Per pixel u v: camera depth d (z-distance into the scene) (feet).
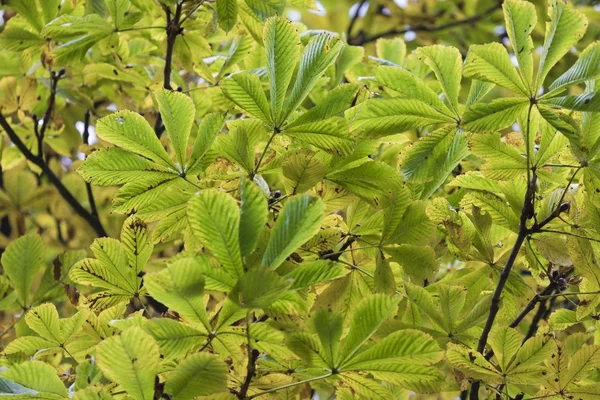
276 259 6.30
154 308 9.61
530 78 7.23
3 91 10.26
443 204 7.67
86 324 7.38
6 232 13.43
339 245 7.63
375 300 6.58
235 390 6.84
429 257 7.52
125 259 7.26
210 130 7.13
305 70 7.12
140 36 9.95
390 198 7.49
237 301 6.24
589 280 7.44
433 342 6.59
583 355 7.14
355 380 6.82
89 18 8.75
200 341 6.59
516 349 7.14
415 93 7.52
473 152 7.50
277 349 6.69
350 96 7.21
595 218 7.40
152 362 6.28
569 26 7.14
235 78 7.14
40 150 10.21
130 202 7.22
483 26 15.90
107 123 7.02
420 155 7.58
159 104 7.07
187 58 8.86
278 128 7.18
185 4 8.81
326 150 7.21
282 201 7.23
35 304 8.78
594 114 7.25
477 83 7.86
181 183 7.27
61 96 10.22
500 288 7.36
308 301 7.18
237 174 7.20
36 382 6.70
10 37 9.71
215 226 6.29
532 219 7.76
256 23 8.61
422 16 16.15
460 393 8.35
